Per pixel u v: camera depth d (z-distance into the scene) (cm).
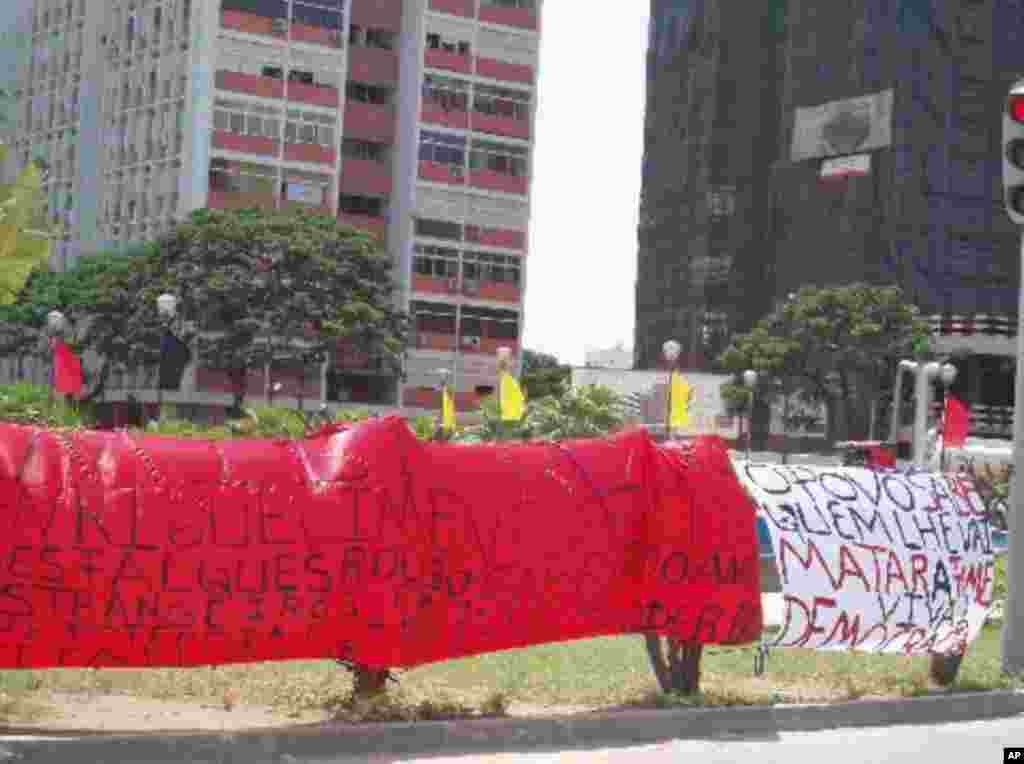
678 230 11119
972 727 1245
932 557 1345
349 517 997
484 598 1067
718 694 1214
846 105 10062
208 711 1035
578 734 1052
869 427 8306
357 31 8056
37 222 1233
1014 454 1556
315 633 988
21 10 9219
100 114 8362
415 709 1044
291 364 6906
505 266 8194
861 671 1461
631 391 8781
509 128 8188
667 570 1152
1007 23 10150
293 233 6719
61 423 3022
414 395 7894
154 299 6575
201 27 7425
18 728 929
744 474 1266
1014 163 1530
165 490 950
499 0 8150
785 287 10394
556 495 1109
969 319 8631
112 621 927
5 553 902
